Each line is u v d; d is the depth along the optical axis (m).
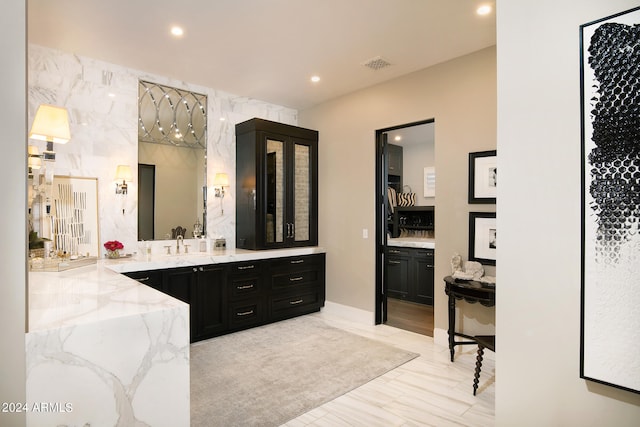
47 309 1.58
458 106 3.59
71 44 3.32
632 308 1.31
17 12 1.25
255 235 4.43
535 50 1.57
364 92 4.50
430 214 6.06
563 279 1.49
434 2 2.63
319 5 2.67
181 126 4.29
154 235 4.08
